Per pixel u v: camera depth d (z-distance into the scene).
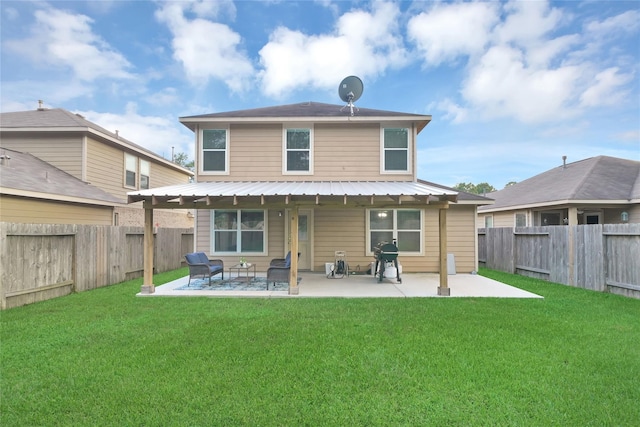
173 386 4.32
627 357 5.19
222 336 6.15
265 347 5.61
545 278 12.84
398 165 14.21
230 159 14.23
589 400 4.00
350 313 7.79
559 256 12.10
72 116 17.86
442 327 6.70
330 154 14.27
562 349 5.50
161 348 5.54
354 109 14.97
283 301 9.09
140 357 5.19
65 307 8.33
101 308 8.23
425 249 14.50
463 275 14.14
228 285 11.52
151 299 9.30
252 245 14.29
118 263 12.24
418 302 8.97
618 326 6.72
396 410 3.82
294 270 10.09
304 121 13.91
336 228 14.35
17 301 8.39
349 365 4.92
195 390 4.22
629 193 17.06
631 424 3.58
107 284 11.62
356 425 3.55
